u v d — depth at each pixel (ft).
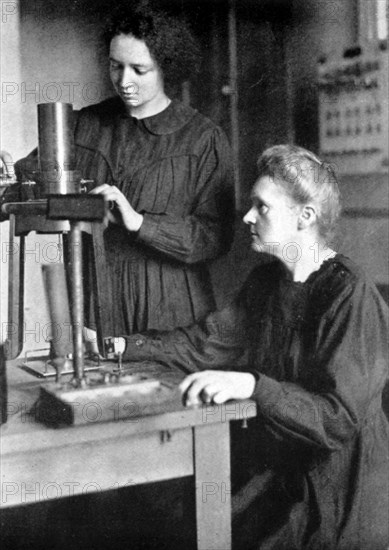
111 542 8.19
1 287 11.32
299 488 6.31
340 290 6.40
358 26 11.86
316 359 6.34
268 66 13.30
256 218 6.71
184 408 5.47
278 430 5.89
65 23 14.67
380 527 6.39
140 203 8.74
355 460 6.32
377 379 6.23
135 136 8.84
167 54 8.27
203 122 8.95
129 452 5.43
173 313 8.89
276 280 7.14
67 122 6.21
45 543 8.33
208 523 5.73
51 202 5.35
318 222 6.64
